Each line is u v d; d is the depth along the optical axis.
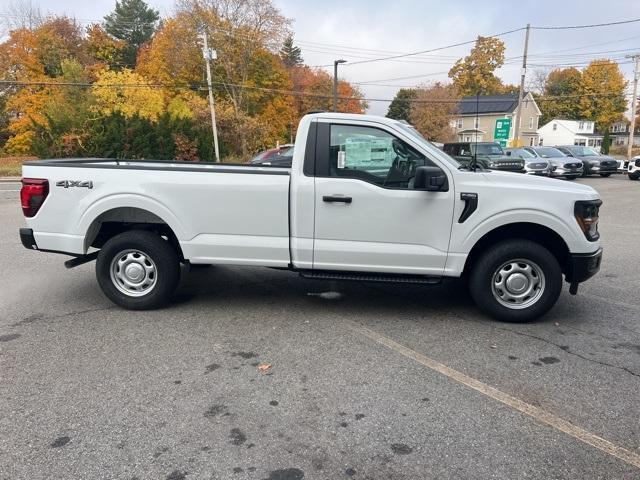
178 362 3.92
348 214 4.62
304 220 4.68
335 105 36.19
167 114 30.33
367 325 4.76
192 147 30.00
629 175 24.42
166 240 5.29
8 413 3.18
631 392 3.51
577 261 4.63
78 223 4.92
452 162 4.82
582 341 4.41
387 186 4.61
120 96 34.97
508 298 4.79
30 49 45.50
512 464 2.73
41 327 4.64
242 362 3.94
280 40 44.94
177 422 3.09
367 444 2.89
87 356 4.02
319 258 4.76
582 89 70.88
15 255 7.55
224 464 2.71
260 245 4.80
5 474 2.61
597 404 3.35
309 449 2.85
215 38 42.03
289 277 6.42
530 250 4.62
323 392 3.47
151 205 4.82
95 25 54.34
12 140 39.34
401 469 2.68
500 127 10.71
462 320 4.91
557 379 3.69
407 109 62.41
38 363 3.88
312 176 4.64
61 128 29.16
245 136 36.56
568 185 4.73
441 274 4.71
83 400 3.34
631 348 4.27
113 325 4.70
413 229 4.61
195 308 5.21
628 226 10.76
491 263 4.69
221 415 3.18
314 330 4.62
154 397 3.38
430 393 3.47
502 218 4.54
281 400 3.36
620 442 2.94
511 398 3.42
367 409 3.26
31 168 5.00
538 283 4.73
